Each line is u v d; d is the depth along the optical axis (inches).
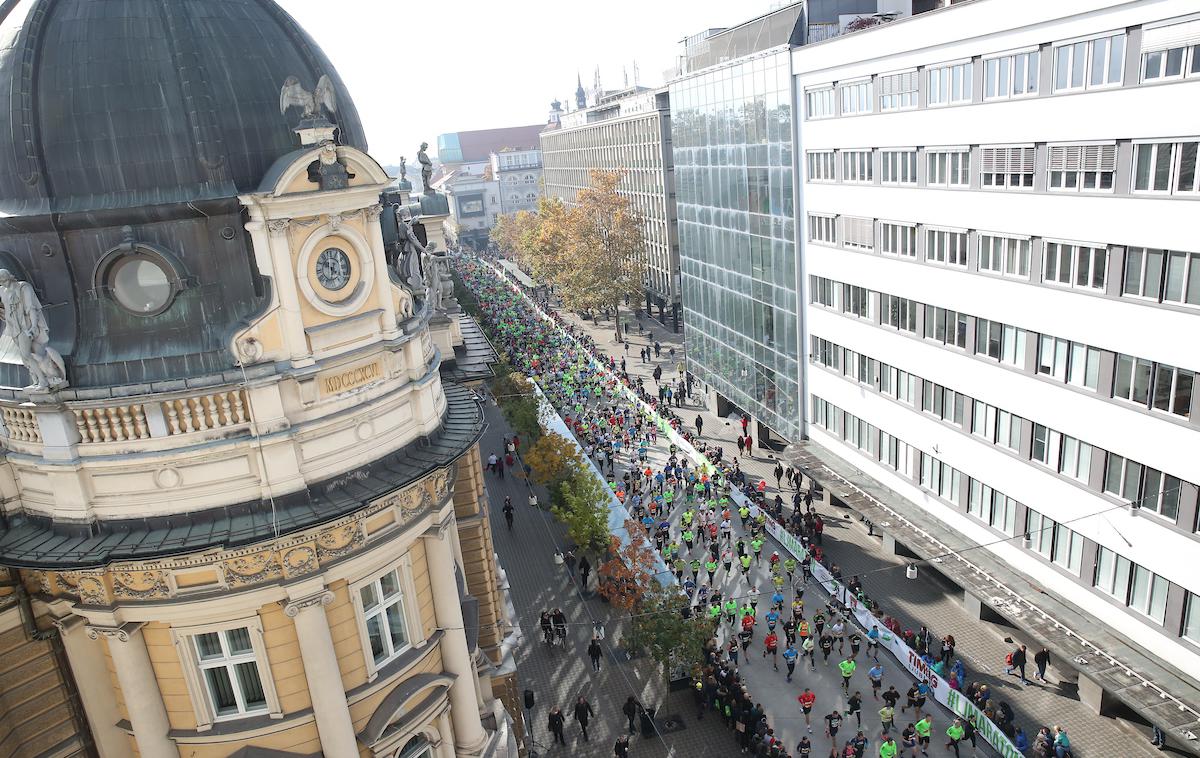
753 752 1123.3
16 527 609.3
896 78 1398.9
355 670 656.4
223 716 628.7
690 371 2640.3
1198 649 980.6
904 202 1430.9
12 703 602.5
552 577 1638.8
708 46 2169.0
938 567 1352.1
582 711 1181.7
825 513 1785.2
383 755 676.1
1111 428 1061.8
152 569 579.2
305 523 589.3
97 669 631.2
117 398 559.5
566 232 3747.5
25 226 575.8
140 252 578.6
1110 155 1013.2
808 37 1734.7
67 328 586.2
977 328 1298.0
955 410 1382.9
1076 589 1163.3
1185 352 943.0
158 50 593.9
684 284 2564.0
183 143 587.2
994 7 1159.6
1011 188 1181.7
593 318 3993.6
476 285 4424.2
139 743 617.6
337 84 709.9
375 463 656.4
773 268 1916.8
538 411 2233.0
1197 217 909.2
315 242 602.9
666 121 3602.4
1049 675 1209.4
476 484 995.9
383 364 660.7
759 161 1899.6
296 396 604.4
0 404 582.9
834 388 1763.0
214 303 594.9
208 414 579.8
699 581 1539.1
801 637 1363.2
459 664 741.9
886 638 1268.5
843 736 1143.6
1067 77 1061.8
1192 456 951.6
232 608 592.1
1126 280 1015.6
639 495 1900.8
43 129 576.1
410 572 687.1
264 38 645.9
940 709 1163.9
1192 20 884.6
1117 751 1059.3
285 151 624.7
